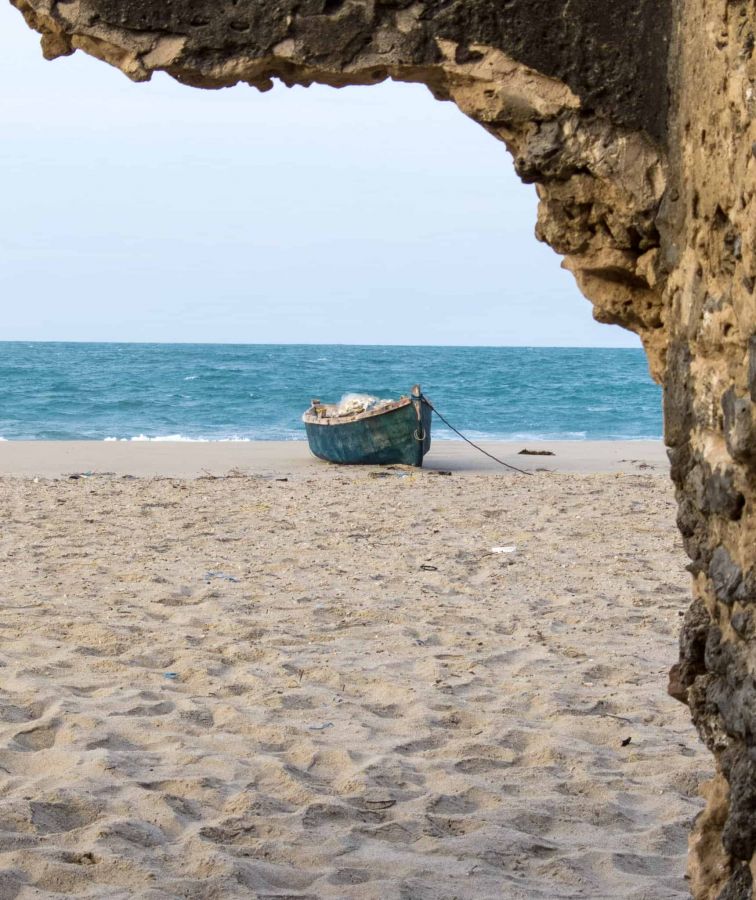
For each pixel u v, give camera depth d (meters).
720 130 3.21
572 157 3.80
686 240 3.61
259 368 66.12
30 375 53.69
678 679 3.64
